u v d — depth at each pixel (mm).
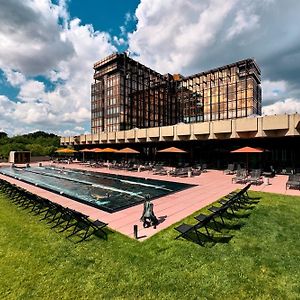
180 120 60781
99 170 28875
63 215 9086
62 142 51125
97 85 65250
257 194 12547
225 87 51781
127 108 59219
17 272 5273
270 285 4535
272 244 6293
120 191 15086
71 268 5367
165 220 8594
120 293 4426
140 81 62969
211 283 4652
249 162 27109
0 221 9023
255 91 49969
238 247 6164
